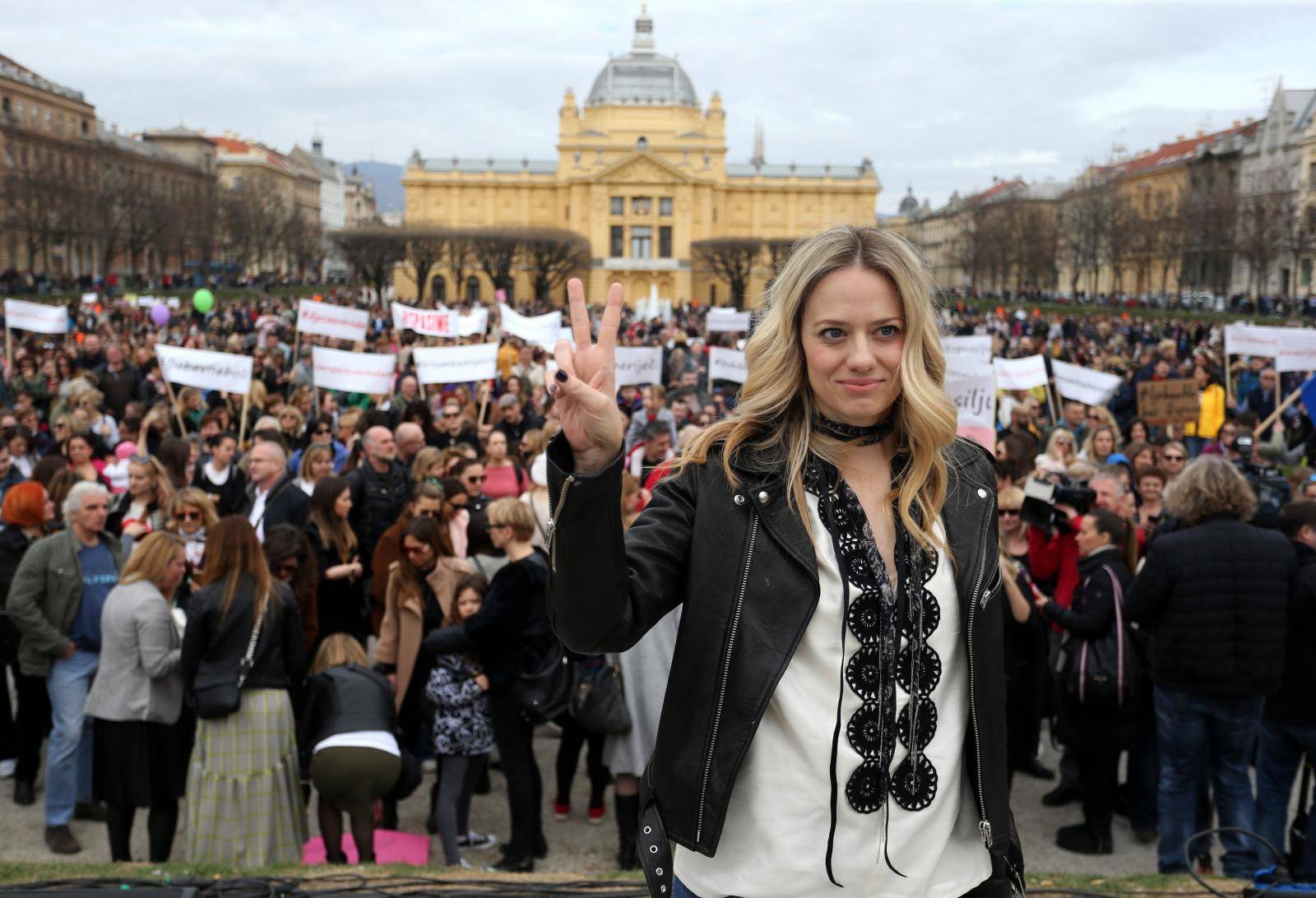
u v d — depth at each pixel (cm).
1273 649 536
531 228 8975
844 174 11662
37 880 490
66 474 841
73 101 9238
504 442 977
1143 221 7631
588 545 174
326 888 479
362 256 8088
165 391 1573
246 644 550
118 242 8375
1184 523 583
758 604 189
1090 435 1040
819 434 202
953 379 880
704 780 188
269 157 13925
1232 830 420
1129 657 602
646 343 3278
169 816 589
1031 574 705
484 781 742
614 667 600
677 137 11238
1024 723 633
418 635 670
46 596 656
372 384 1324
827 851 190
